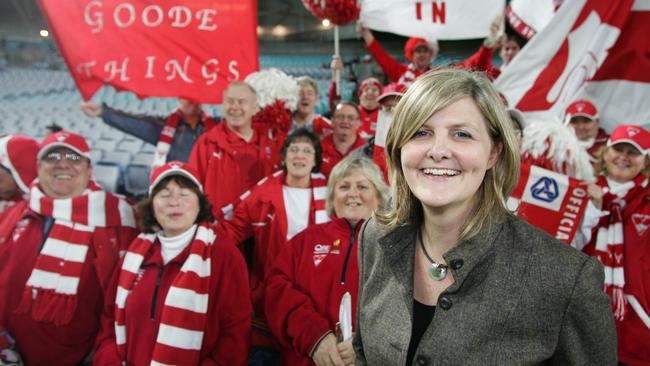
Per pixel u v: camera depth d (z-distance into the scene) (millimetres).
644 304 2162
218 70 2248
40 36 7840
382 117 2254
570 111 2562
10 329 1963
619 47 2625
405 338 829
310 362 1707
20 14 7699
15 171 2025
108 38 2141
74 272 1966
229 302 1820
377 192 1851
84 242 1985
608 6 2500
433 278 861
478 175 792
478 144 783
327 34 8445
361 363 1020
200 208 1871
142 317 1759
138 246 1854
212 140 2303
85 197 2010
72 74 2135
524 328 749
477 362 753
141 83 2189
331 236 1859
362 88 3203
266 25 8383
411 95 824
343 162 1914
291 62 8391
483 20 2566
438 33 2561
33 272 1948
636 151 2219
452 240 865
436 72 837
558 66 2559
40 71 7797
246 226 2178
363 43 8469
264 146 2348
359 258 1047
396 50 8547
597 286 744
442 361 774
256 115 2355
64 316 1959
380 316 888
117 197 2096
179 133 2480
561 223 2135
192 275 1740
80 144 2023
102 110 2357
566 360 763
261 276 2152
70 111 7102
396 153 899
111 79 2162
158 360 1690
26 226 1988
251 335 2045
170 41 2189
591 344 746
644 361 2137
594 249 2264
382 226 985
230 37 2227
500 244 808
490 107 797
